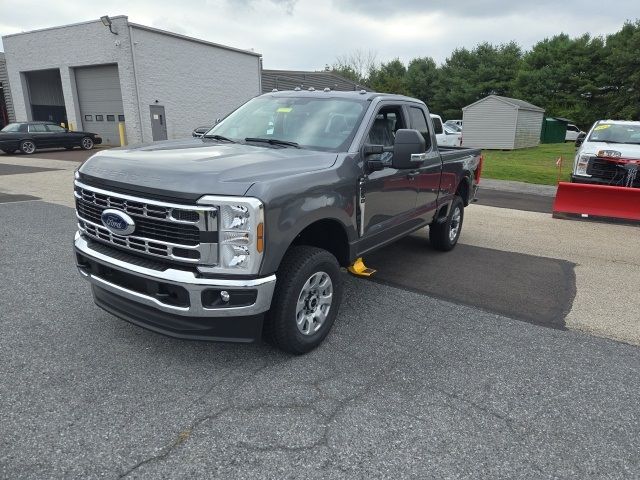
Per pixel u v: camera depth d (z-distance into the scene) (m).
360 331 4.16
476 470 2.53
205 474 2.44
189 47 25.86
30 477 2.38
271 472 2.47
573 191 9.62
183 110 26.20
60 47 25.14
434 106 60.75
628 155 10.05
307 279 3.49
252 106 5.03
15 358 3.47
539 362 3.72
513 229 8.51
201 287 2.97
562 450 2.72
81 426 2.77
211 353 3.64
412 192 5.13
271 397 3.12
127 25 22.59
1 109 31.00
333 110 4.50
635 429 2.93
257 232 2.97
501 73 56.34
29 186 11.44
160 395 3.09
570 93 50.09
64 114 29.67
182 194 2.94
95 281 3.48
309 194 3.37
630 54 43.84
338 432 2.80
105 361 3.48
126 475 2.41
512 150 28.86
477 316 4.59
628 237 8.02
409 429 2.85
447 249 6.83
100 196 3.38
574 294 5.28
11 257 5.77
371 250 4.52
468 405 3.12
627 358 3.84
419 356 3.75
